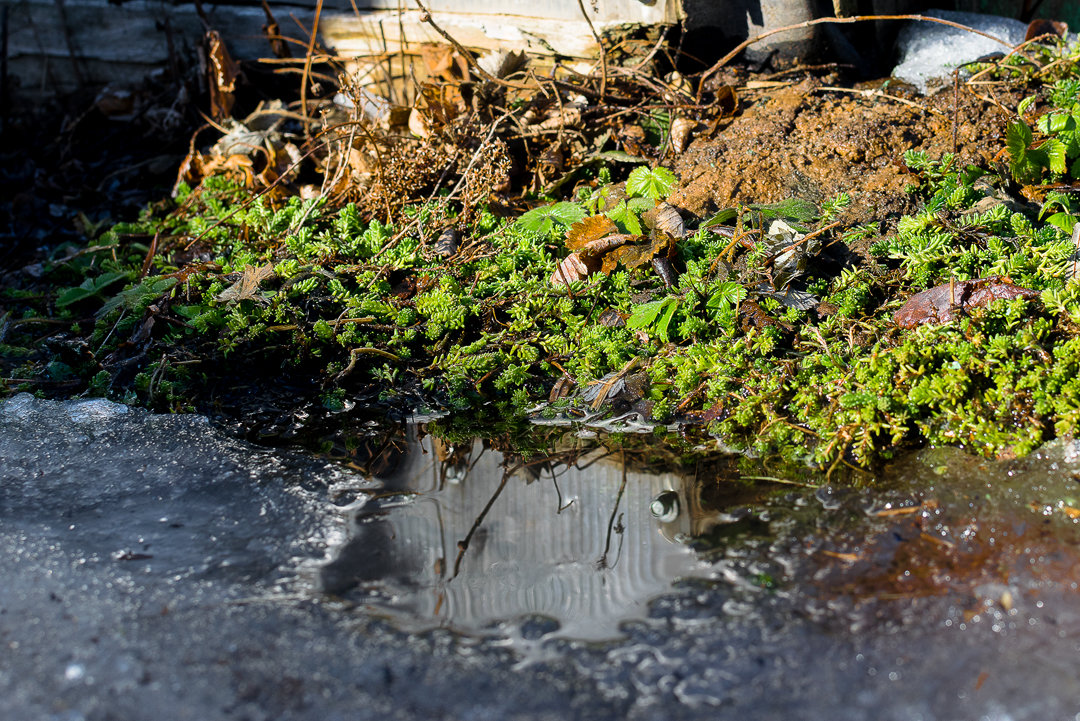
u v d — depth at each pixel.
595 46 5.14
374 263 4.11
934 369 3.10
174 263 4.53
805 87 4.72
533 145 4.79
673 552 2.60
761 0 4.92
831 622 2.21
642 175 4.17
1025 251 3.41
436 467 3.18
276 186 4.80
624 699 2.02
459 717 1.98
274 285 4.08
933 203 3.82
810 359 3.26
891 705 1.94
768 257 3.67
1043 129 4.08
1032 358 3.01
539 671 2.12
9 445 3.28
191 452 3.25
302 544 2.70
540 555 2.63
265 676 2.11
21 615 2.32
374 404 3.63
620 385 3.46
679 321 3.66
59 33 6.40
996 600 2.23
